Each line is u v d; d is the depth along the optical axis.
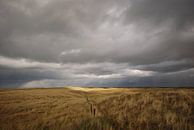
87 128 10.07
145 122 10.60
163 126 9.54
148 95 20.08
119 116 12.36
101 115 13.02
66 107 18.84
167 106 14.22
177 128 8.96
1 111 17.94
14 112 17.38
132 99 18.61
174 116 10.96
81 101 23.09
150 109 13.74
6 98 31.78
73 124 11.17
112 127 9.94
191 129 8.69
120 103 17.47
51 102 23.98
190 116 10.99
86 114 14.08
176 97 17.86
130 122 10.76
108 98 21.75
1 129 11.22
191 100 15.95
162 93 21.00
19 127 11.47
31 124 12.09
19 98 31.84
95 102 20.69
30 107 19.91
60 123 11.91
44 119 13.45
